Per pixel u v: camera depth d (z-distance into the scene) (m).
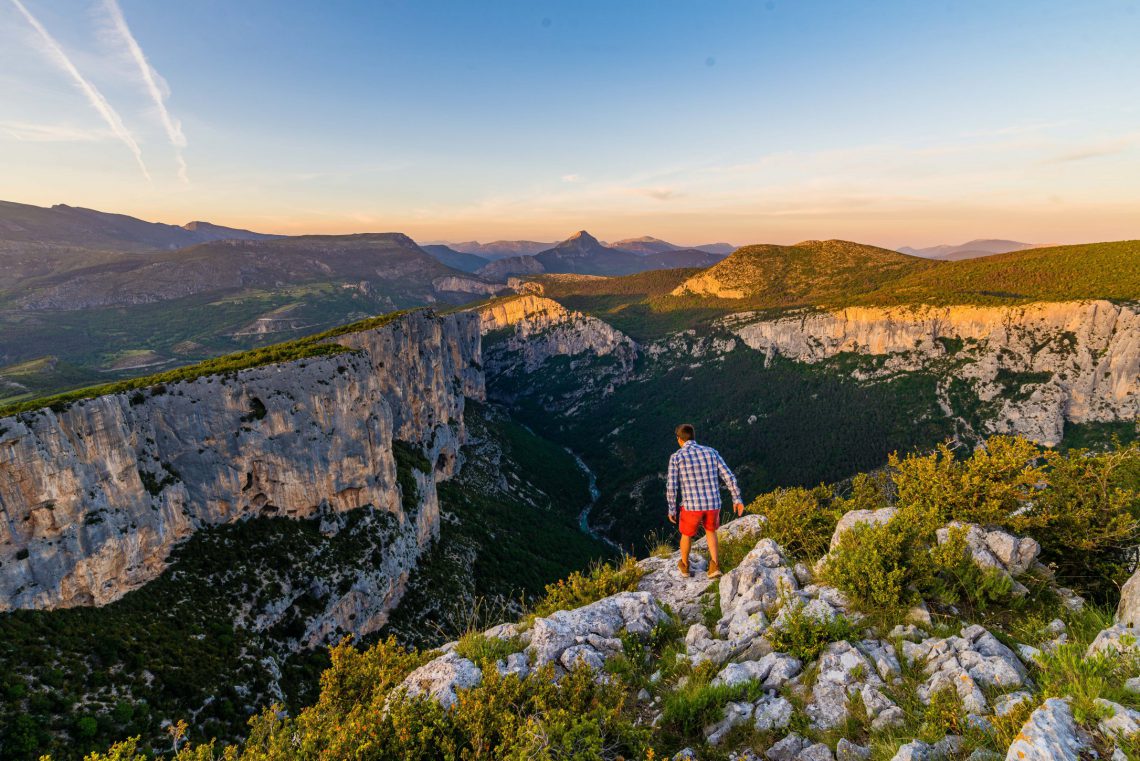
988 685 5.66
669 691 7.07
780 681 6.66
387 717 6.35
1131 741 3.90
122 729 33.00
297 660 51.16
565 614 9.06
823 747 5.46
